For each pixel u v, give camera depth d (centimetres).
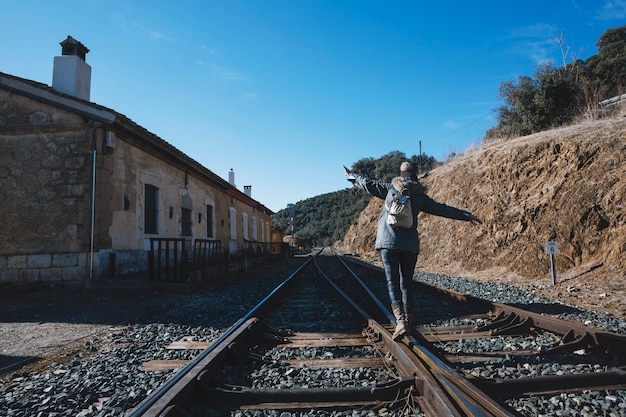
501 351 421
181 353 442
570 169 1145
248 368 385
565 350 409
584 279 891
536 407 279
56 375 384
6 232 1038
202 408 288
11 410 301
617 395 296
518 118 2211
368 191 463
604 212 974
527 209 1198
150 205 1323
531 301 732
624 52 2433
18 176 1051
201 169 1656
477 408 244
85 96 1195
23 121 1069
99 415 286
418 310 685
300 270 1591
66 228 1023
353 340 480
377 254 2658
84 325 626
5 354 466
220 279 1229
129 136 1162
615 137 1110
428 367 330
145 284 957
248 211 2747
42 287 999
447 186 1939
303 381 341
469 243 1431
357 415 277
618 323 536
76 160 1041
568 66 2066
